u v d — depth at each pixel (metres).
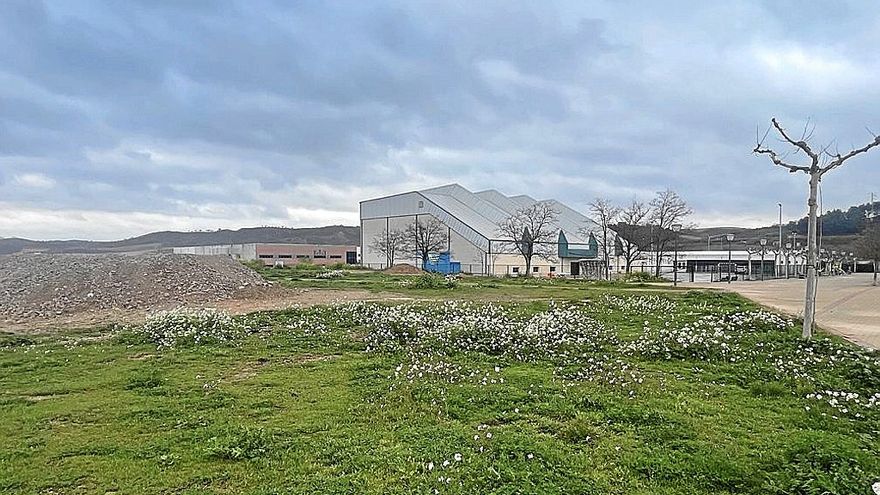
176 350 11.40
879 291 30.16
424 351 10.66
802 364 9.19
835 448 5.31
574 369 9.11
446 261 65.31
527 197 81.69
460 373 8.81
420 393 7.55
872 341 11.75
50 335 14.03
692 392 7.70
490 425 6.33
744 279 55.69
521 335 11.53
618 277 45.44
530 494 4.53
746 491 4.64
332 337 12.43
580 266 60.00
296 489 4.68
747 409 6.91
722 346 10.32
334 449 5.53
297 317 15.38
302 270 49.78
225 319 14.34
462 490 4.61
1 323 17.22
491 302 19.86
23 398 7.89
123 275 23.30
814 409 6.85
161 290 21.59
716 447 5.55
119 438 6.05
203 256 28.61
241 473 5.03
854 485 4.58
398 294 24.50
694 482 4.80
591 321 14.13
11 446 5.85
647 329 13.14
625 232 58.12
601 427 6.21
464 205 72.19
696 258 87.94
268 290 23.39
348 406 7.10
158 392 8.02
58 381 8.96
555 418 6.55
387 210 76.19
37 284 22.98
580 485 4.71
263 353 10.95
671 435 5.91
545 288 28.75
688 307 17.80
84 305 19.77
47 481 4.97
